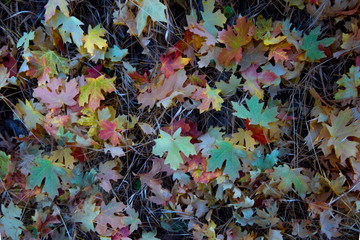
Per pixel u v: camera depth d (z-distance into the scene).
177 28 0.67
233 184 0.66
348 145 0.62
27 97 0.70
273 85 0.66
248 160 0.63
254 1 0.68
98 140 0.67
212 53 0.64
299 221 0.67
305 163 0.69
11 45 0.69
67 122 0.65
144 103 0.64
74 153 0.66
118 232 0.67
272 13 0.68
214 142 0.64
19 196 0.67
